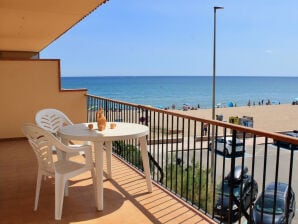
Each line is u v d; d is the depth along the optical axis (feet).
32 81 20.40
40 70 20.53
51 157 9.27
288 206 6.87
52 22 21.01
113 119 16.99
